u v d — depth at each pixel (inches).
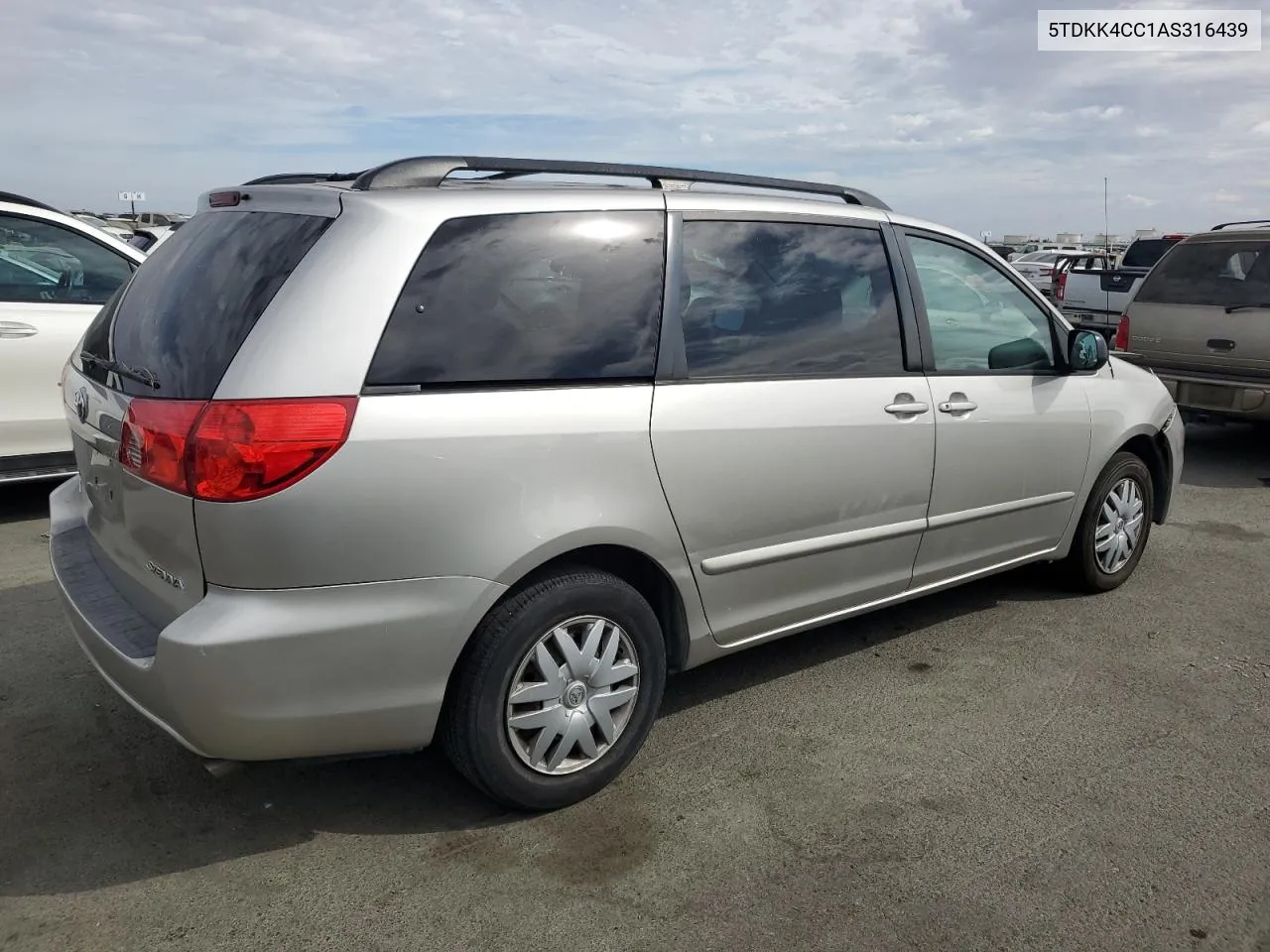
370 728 103.6
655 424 117.6
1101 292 511.5
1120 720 143.2
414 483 100.1
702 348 125.1
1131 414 186.2
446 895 102.7
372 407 99.0
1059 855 111.3
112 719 136.1
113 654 103.9
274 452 94.3
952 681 154.7
